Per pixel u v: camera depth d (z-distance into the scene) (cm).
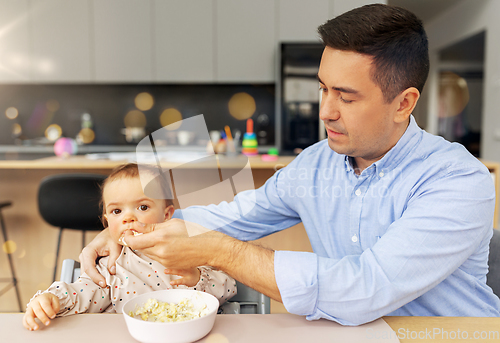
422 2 462
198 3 346
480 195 66
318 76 65
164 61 351
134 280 87
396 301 58
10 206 209
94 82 352
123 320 60
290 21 345
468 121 479
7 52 348
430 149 77
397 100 64
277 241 205
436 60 554
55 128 387
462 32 459
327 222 89
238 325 58
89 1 344
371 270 58
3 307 210
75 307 73
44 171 208
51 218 169
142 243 60
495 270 85
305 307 58
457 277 75
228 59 350
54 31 347
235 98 388
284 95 329
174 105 390
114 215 90
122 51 349
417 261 60
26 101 382
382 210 80
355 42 59
